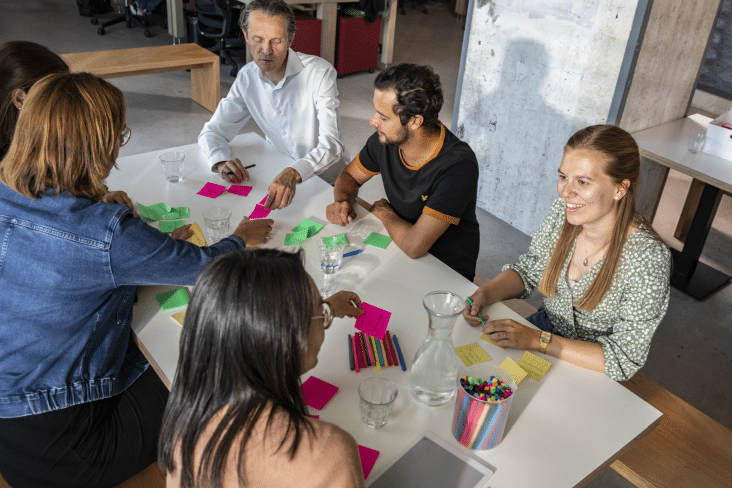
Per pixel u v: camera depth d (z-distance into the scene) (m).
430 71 1.79
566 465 1.18
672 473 1.51
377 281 1.72
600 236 1.56
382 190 3.89
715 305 3.10
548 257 1.76
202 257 1.47
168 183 2.17
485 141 3.66
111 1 7.04
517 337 1.49
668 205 3.96
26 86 1.61
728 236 3.70
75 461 1.41
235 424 0.83
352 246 1.88
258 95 2.63
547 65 3.12
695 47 3.04
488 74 3.46
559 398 1.35
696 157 2.81
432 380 1.27
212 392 0.85
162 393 1.54
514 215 3.65
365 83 5.70
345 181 2.21
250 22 2.35
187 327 0.86
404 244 1.88
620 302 1.58
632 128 3.07
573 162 1.45
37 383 1.36
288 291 0.83
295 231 1.92
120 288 1.42
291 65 2.52
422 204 2.02
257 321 0.81
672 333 2.88
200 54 4.61
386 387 1.26
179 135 4.39
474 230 2.10
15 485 1.45
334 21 5.38
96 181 1.32
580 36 2.92
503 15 3.24
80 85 1.25
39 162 1.25
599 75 2.91
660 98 3.09
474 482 1.13
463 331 1.55
